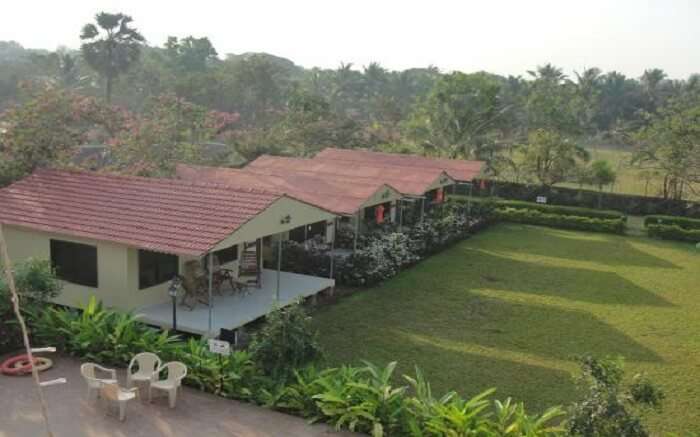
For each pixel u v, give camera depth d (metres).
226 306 18.25
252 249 21.12
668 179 48.53
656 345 18.78
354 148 51.00
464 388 15.09
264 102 82.69
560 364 16.88
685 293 25.22
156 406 12.39
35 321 14.99
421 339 18.33
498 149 51.62
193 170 28.31
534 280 26.36
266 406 12.45
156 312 17.33
